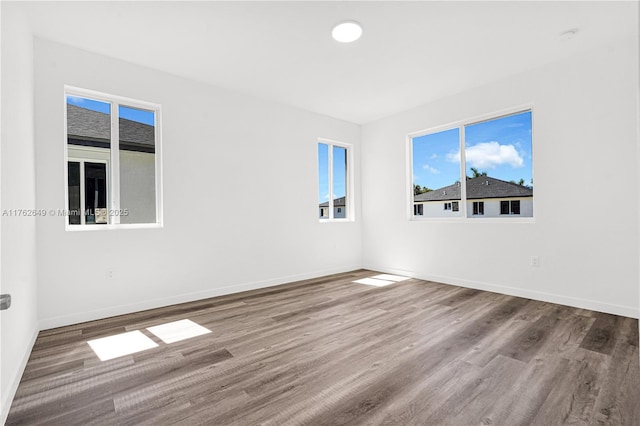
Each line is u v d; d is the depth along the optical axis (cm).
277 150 451
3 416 150
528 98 356
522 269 365
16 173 196
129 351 229
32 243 248
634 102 288
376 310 324
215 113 390
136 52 308
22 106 220
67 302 285
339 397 169
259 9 245
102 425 148
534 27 273
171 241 350
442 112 442
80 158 309
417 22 264
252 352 226
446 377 188
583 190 318
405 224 496
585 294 318
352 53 316
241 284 408
